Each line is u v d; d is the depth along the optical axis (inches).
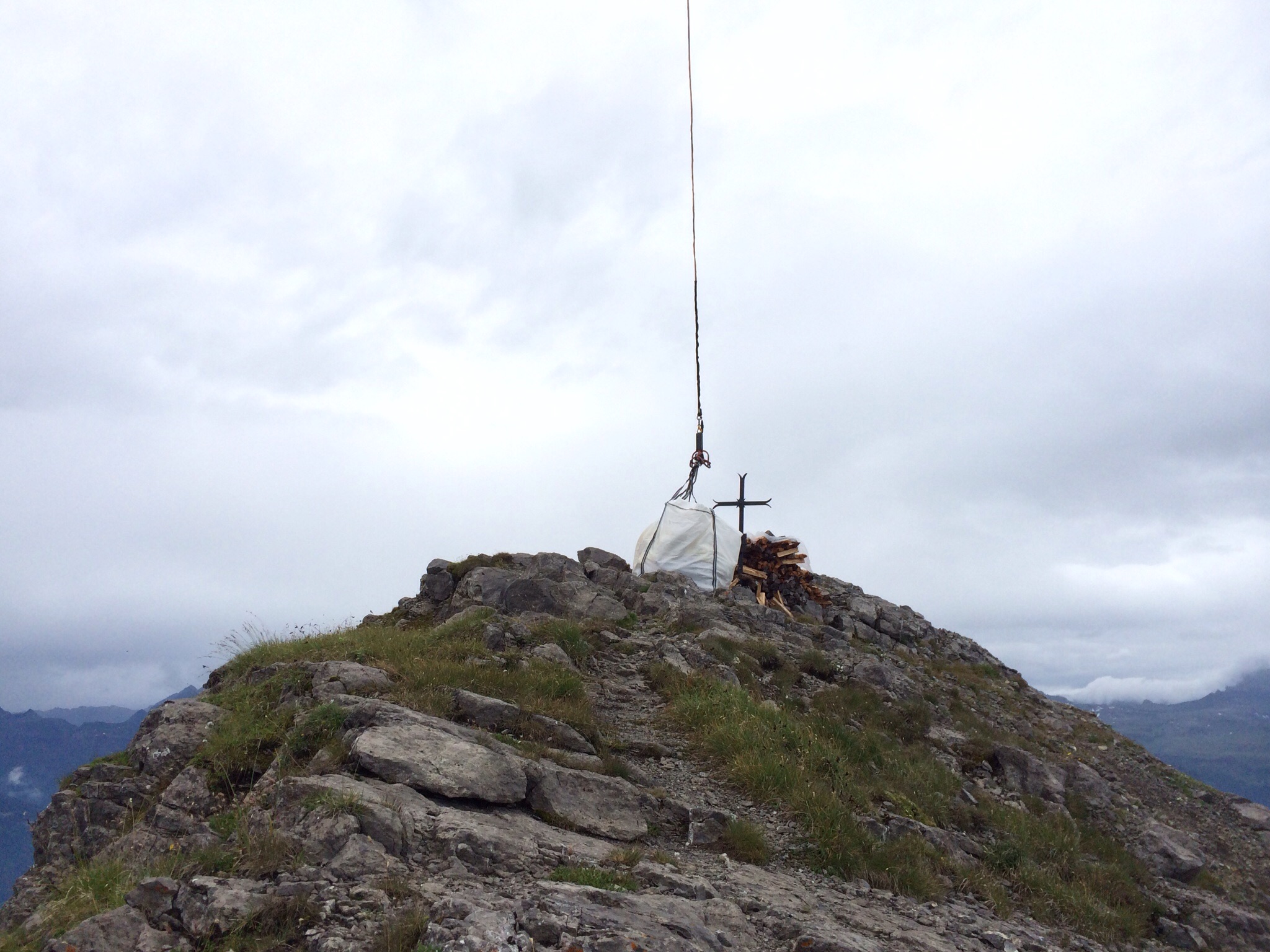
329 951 241.9
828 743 568.7
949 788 585.9
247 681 540.1
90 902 294.2
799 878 397.7
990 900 447.2
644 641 719.7
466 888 287.3
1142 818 666.8
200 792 395.5
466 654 581.0
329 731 406.0
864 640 940.6
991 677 976.3
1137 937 493.7
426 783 361.4
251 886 277.6
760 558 1013.8
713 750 515.5
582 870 319.3
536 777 400.2
